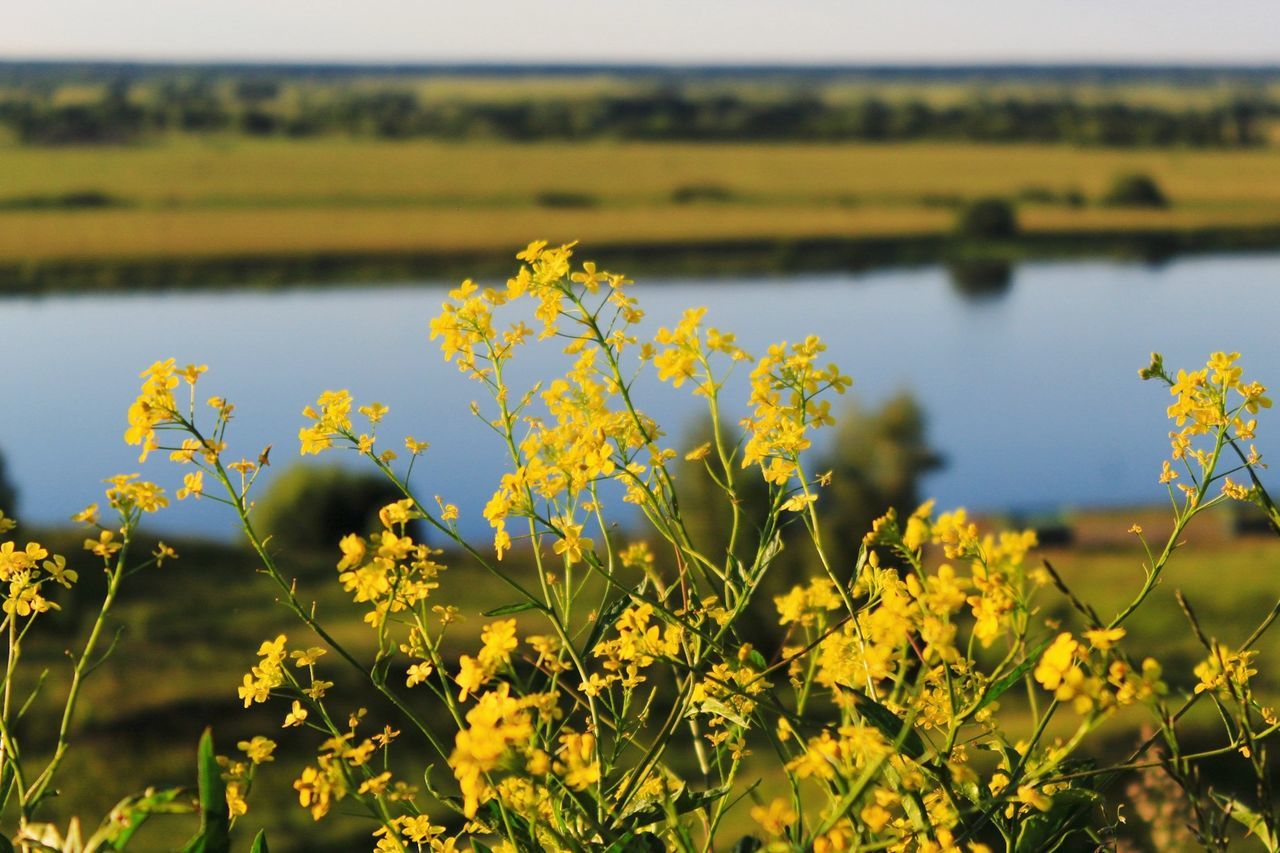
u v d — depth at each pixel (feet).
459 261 320.50
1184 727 26.99
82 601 64.69
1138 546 81.46
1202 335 247.91
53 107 495.41
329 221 354.33
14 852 4.44
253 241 334.24
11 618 5.13
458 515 5.54
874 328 263.49
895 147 492.54
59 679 55.11
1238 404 5.74
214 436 5.42
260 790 42.27
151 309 281.74
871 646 5.12
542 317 5.98
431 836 5.40
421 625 5.42
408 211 366.22
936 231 366.22
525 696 4.89
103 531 5.22
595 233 346.54
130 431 5.28
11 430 168.66
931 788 5.09
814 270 331.36
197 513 123.85
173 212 361.92
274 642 5.48
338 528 85.25
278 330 259.39
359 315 276.21
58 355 230.68
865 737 4.06
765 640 38.70
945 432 175.11
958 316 279.08
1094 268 335.88
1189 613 4.98
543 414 6.29
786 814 4.20
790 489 6.04
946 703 5.29
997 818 5.03
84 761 46.34
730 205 390.42
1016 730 28.53
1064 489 138.62
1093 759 4.97
